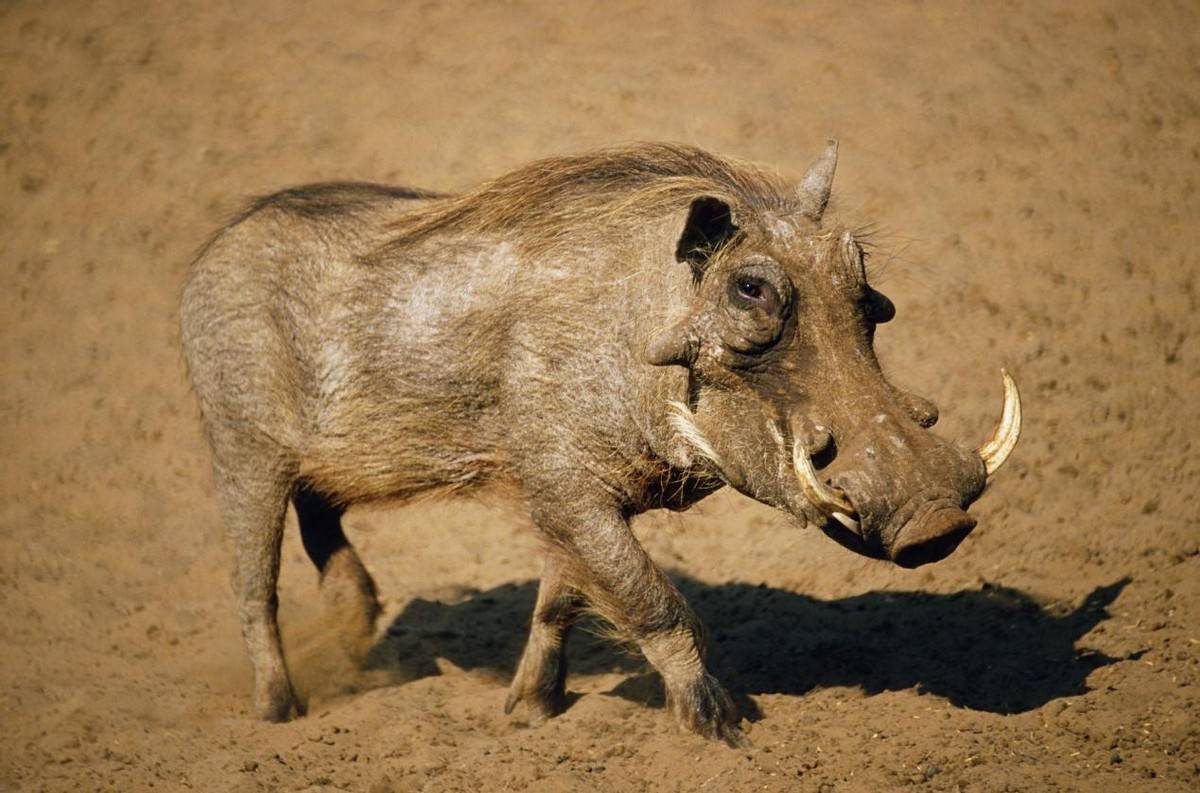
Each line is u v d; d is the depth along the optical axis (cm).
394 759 948
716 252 873
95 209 1914
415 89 2028
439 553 1380
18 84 2142
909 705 946
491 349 955
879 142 1800
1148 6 2002
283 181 1894
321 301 1028
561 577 973
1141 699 909
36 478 1534
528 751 929
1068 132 1778
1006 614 1086
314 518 1157
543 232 952
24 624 1282
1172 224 1606
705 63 1998
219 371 1068
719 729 920
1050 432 1340
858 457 799
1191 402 1340
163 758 992
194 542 1423
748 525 1341
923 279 1578
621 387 909
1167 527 1158
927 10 2061
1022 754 864
